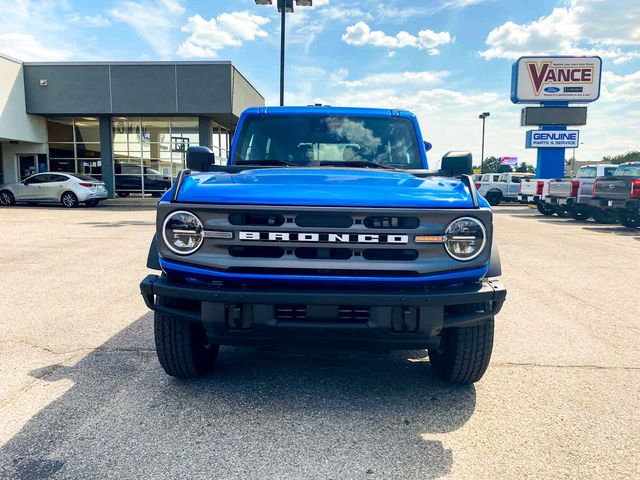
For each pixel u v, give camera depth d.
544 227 15.76
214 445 2.84
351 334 2.94
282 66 16.59
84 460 2.67
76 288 6.60
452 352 3.49
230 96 24.23
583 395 3.56
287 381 3.76
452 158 3.98
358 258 2.93
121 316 5.35
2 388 3.56
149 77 24.31
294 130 4.59
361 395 3.53
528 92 27.23
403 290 2.97
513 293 6.66
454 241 2.97
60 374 3.82
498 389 3.65
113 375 3.81
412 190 3.13
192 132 26.38
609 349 4.54
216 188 3.07
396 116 4.69
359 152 4.54
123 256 9.05
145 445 2.83
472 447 2.86
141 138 26.50
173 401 3.39
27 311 5.52
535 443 2.91
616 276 7.78
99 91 24.61
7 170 26.59
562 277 7.69
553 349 4.53
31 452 2.74
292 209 2.89
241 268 2.95
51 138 26.84
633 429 3.08
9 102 23.81
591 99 27.06
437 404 3.40
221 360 4.18
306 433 2.99
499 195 31.28
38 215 17.72
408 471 2.62
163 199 3.12
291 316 2.97
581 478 2.57
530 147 27.52
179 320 3.43
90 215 17.89
